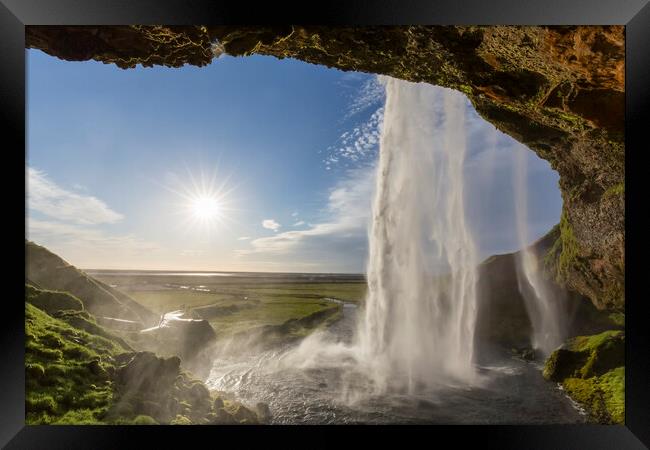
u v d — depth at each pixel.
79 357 6.85
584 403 12.08
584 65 5.11
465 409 12.34
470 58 6.19
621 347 13.38
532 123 9.12
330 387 14.45
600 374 12.97
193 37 5.54
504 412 12.05
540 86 6.31
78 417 5.47
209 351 12.30
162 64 6.22
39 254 12.50
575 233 12.62
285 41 6.66
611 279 11.79
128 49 5.73
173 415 6.71
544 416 11.63
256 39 5.58
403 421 11.28
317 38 6.35
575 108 6.44
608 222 10.37
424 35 5.84
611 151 8.53
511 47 5.48
